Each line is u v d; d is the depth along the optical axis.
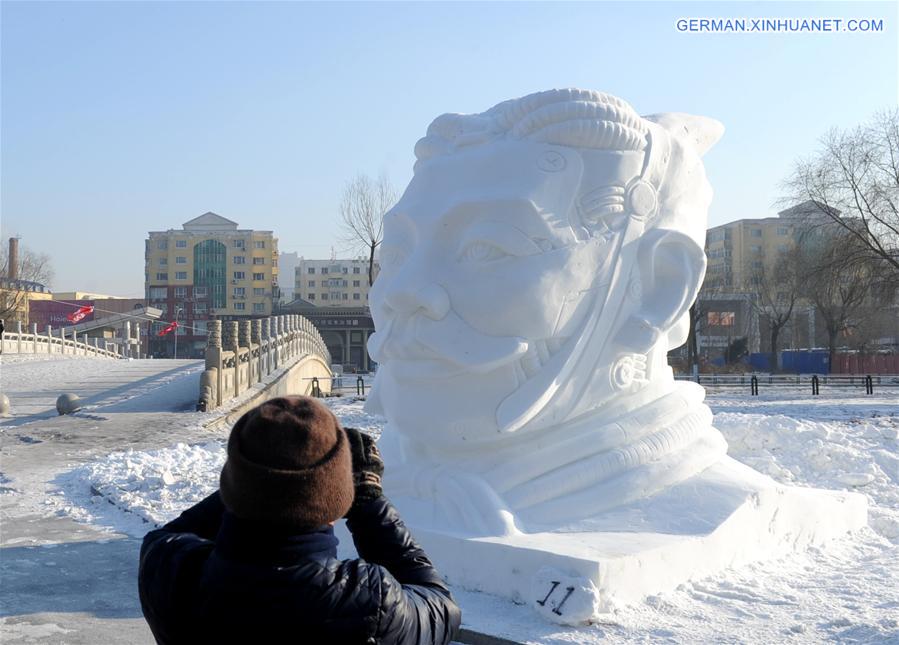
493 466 6.10
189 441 15.39
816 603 5.18
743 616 4.96
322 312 82.75
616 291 6.29
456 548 5.61
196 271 89.06
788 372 54.09
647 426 6.36
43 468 12.27
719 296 60.56
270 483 1.94
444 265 6.16
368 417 20.09
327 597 1.99
